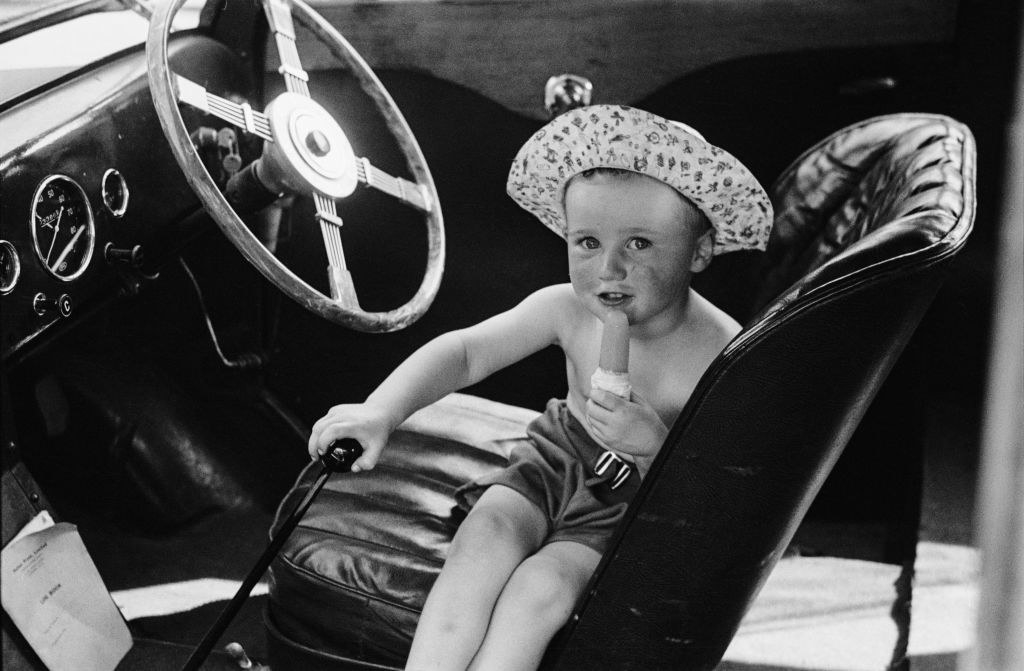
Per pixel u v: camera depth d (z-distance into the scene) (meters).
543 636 1.12
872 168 1.43
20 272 1.31
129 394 1.90
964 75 1.77
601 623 1.11
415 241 1.96
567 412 1.40
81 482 1.88
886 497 1.95
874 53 1.79
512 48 1.87
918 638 1.64
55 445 1.84
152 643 1.50
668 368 1.32
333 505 1.29
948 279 1.94
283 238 1.89
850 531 1.96
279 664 1.27
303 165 1.46
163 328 1.87
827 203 1.48
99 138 1.44
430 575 1.18
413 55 1.90
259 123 1.45
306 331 1.99
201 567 1.81
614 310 1.22
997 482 0.52
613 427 1.18
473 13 1.86
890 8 1.76
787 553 1.89
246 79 1.78
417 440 1.44
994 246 1.85
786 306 0.98
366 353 1.99
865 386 1.02
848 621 1.71
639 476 1.30
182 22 1.77
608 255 1.21
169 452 1.92
